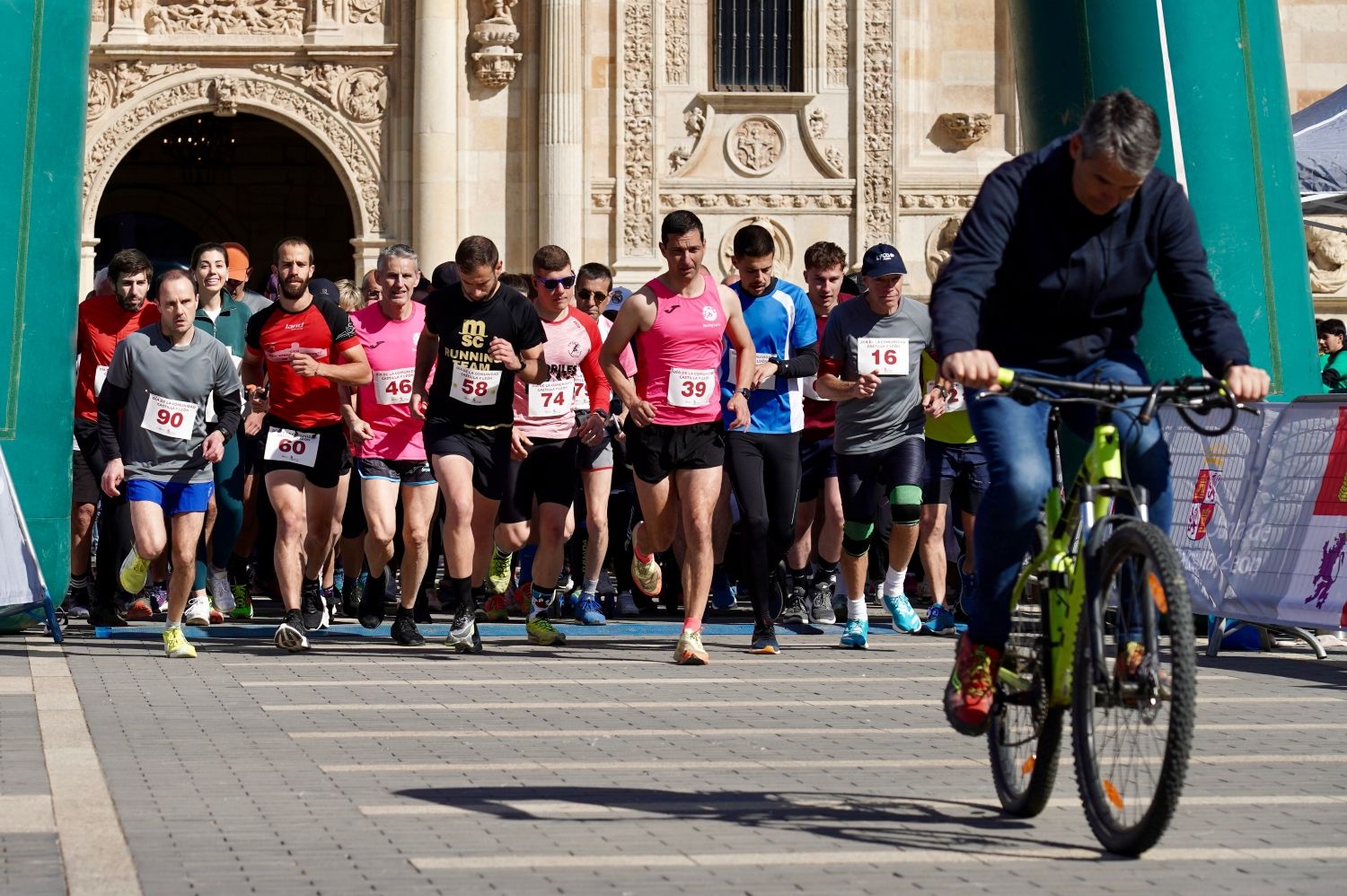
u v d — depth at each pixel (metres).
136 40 42.03
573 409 20.42
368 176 42.69
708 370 17.67
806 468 22.41
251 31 42.53
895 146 42.94
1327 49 44.44
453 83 42.28
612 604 24.23
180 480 17.83
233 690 15.34
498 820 9.77
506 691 15.40
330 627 21.17
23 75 20.28
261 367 18.92
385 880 8.30
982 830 9.60
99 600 20.67
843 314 19.94
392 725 13.35
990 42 43.41
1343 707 14.77
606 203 42.75
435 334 18.12
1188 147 19.83
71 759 11.53
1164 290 9.65
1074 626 9.20
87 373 21.97
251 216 57.22
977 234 9.29
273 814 9.84
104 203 56.78
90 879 8.22
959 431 21.00
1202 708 14.69
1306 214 27.86
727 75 43.06
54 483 20.41
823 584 22.58
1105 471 9.21
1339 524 17.88
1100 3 19.67
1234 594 18.88
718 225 43.00
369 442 19.42
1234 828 9.75
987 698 9.74
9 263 20.22
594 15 42.62
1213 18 19.86
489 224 42.53
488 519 18.56
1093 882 8.38
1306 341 20.41
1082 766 9.07
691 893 8.09
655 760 11.81
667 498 18.16
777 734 13.03
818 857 8.87
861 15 42.94
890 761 11.87
